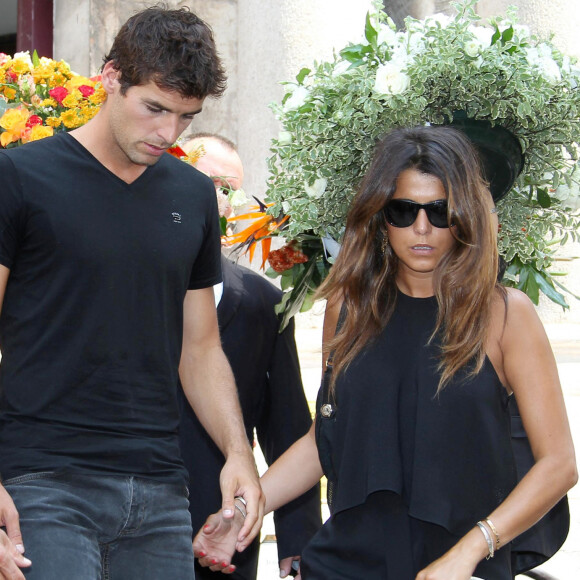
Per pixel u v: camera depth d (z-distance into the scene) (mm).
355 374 7891
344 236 8188
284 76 22828
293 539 10305
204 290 8812
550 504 7469
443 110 8891
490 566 7656
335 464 8047
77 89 9906
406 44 8688
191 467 9859
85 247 7488
